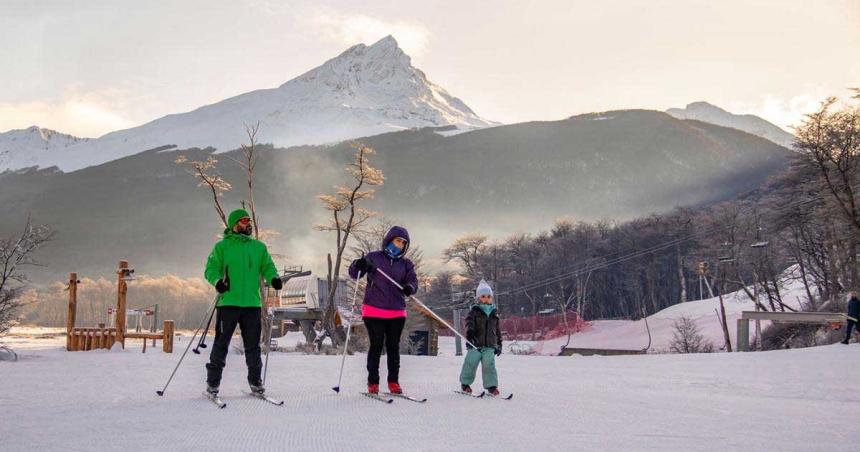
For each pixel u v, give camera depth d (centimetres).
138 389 914
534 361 1823
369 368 870
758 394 1082
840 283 4988
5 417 668
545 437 600
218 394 872
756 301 5972
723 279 6562
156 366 1280
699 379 1273
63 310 10538
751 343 4909
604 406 818
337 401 819
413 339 3622
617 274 11219
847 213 4284
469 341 925
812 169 4566
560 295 10550
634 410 786
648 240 10725
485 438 591
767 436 622
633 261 10738
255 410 733
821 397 1052
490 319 931
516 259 11638
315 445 546
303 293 4366
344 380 1102
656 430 645
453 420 689
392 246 886
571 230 12569
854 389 1140
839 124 4397
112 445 532
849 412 812
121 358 1538
